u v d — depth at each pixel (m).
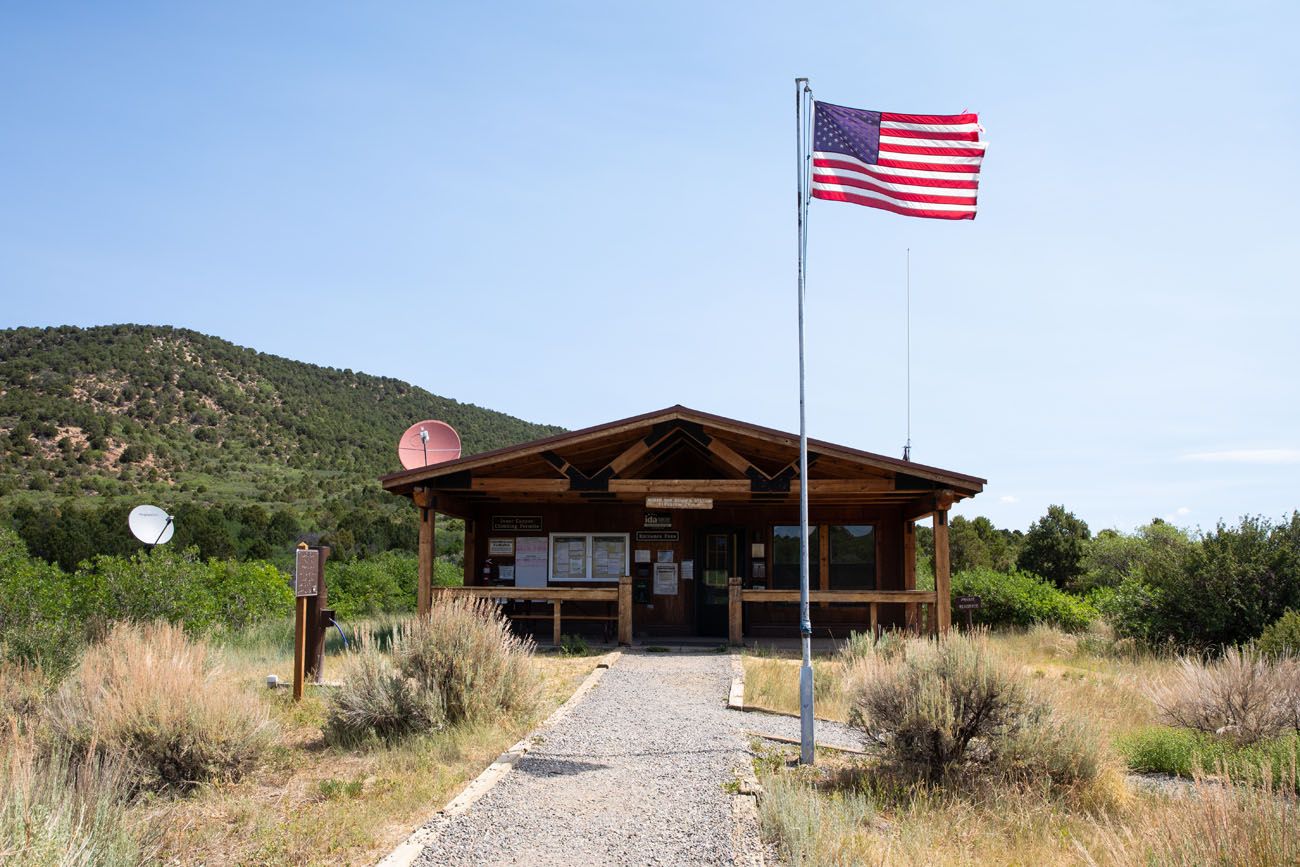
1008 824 6.99
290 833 6.40
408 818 6.83
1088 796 7.59
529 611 19.91
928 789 7.82
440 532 45.94
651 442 16.92
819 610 19.91
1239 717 10.07
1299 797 5.50
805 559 8.98
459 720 9.66
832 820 6.58
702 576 20.12
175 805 7.17
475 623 10.45
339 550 36.69
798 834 6.17
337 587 27.72
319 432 76.19
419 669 9.80
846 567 20.05
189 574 18.22
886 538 20.05
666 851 5.98
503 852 5.93
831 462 17.41
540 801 7.05
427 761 8.34
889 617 19.77
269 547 37.97
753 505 20.23
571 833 6.31
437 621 10.27
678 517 20.23
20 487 50.09
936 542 16.53
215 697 8.19
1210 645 17.42
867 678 8.98
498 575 20.09
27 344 76.56
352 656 10.16
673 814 6.75
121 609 16.42
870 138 10.64
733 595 17.41
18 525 35.75
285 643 17.77
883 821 7.07
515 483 16.97
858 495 17.31
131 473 56.53
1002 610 23.25
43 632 10.76
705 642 18.39
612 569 20.12
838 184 10.52
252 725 8.29
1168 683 12.28
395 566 30.64
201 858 6.00
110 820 5.59
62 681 9.77
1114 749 9.61
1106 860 5.73
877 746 8.59
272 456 67.94
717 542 20.30
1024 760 8.07
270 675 12.95
